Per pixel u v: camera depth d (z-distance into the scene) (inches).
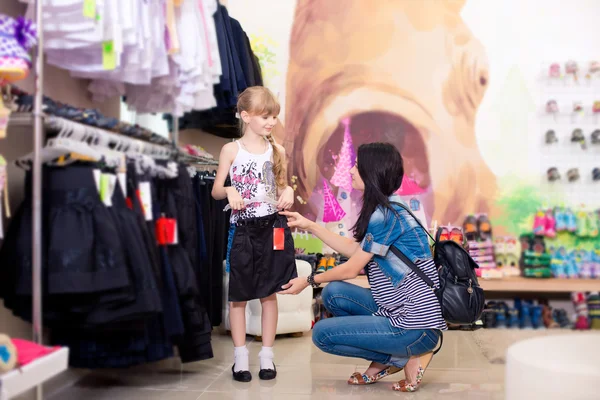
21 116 72.9
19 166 79.0
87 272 73.7
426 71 195.5
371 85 195.5
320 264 175.0
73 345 90.4
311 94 196.1
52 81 99.2
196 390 101.8
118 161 83.7
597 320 176.9
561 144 193.5
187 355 106.0
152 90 115.8
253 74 163.3
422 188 194.9
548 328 175.0
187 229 105.5
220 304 140.3
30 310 76.7
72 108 82.9
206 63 120.1
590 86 192.9
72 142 76.5
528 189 193.3
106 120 88.2
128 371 112.0
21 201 89.7
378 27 195.9
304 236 190.7
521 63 193.9
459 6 194.9
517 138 194.1
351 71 195.9
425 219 190.9
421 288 97.4
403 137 194.9
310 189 194.7
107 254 75.5
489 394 101.4
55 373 62.8
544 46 193.8
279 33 197.3
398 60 195.5
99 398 95.2
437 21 195.3
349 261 100.0
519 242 191.5
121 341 91.2
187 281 100.3
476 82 194.7
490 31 194.9
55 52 90.5
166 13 103.8
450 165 194.5
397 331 97.5
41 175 74.3
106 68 86.5
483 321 175.8
